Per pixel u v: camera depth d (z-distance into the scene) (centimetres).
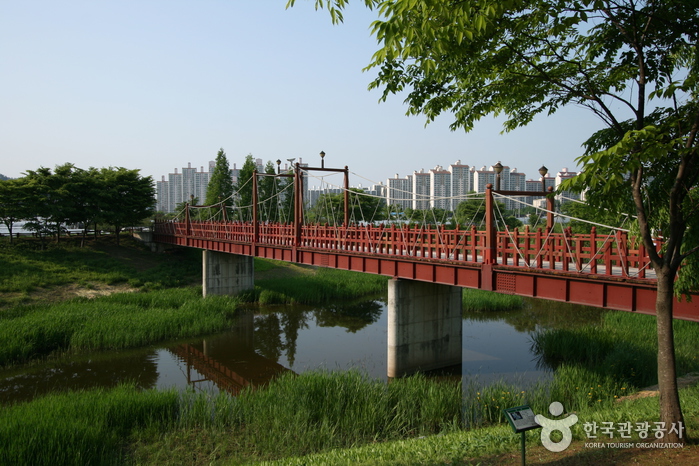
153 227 5244
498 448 854
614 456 738
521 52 894
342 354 2269
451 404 1399
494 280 1563
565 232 1380
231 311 3089
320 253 2370
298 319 3019
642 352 1717
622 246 1245
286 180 6147
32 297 3216
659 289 775
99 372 2020
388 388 1515
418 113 1032
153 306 3038
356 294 3738
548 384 1546
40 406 1338
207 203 6053
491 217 1566
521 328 2598
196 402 1381
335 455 966
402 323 1922
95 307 2808
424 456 859
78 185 4384
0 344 2131
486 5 641
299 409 1329
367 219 4706
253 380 1914
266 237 2914
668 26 773
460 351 2066
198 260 4641
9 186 4100
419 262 1811
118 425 1280
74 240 4766
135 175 4856
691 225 784
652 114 816
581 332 2094
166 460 1134
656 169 798
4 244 4184
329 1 696
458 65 901
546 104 1004
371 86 921
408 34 615
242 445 1198
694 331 1948
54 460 1059
